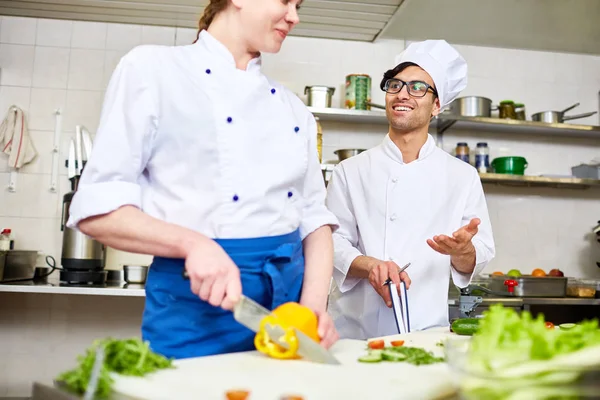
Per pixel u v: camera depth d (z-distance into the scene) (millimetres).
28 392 3225
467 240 1542
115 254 3365
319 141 3188
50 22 3430
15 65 3385
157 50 1038
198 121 1014
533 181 3346
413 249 1860
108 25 3473
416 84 1885
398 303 1589
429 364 937
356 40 3627
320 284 1141
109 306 3334
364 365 916
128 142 960
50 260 3295
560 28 3379
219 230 1000
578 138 3723
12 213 3301
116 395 698
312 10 3205
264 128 1079
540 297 2975
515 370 603
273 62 3549
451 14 3191
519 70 3740
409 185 1919
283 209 1091
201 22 1154
